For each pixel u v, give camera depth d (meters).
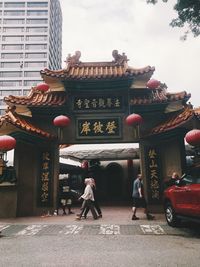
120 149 19.33
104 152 19.47
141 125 12.60
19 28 74.31
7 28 74.25
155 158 12.03
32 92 13.68
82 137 12.41
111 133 12.40
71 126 12.54
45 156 12.29
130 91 13.16
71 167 21.12
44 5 76.00
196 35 7.45
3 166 11.22
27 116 12.41
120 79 12.06
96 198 10.90
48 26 74.50
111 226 8.80
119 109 12.61
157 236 7.36
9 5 75.81
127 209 14.24
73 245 6.46
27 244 6.62
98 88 12.53
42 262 5.16
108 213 12.41
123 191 22.17
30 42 73.25
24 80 70.44
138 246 6.30
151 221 9.74
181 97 11.95
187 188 7.79
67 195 12.31
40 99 13.08
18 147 11.59
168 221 8.94
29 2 76.06
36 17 74.94
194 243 6.55
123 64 13.87
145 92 13.32
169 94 12.41
